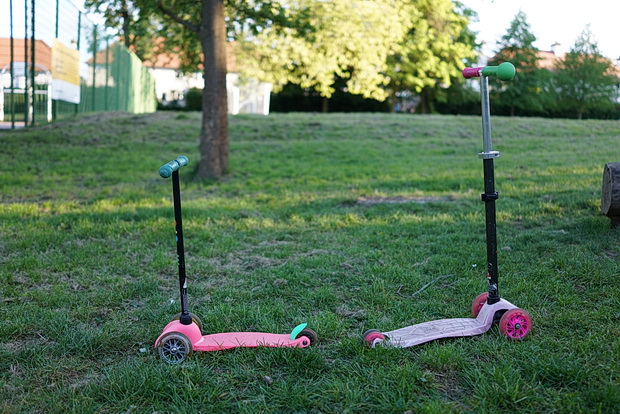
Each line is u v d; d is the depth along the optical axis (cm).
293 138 1669
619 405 276
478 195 879
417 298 450
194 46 1376
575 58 4109
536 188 898
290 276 499
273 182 1088
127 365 329
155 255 573
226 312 415
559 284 459
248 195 959
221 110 1121
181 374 318
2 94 2052
